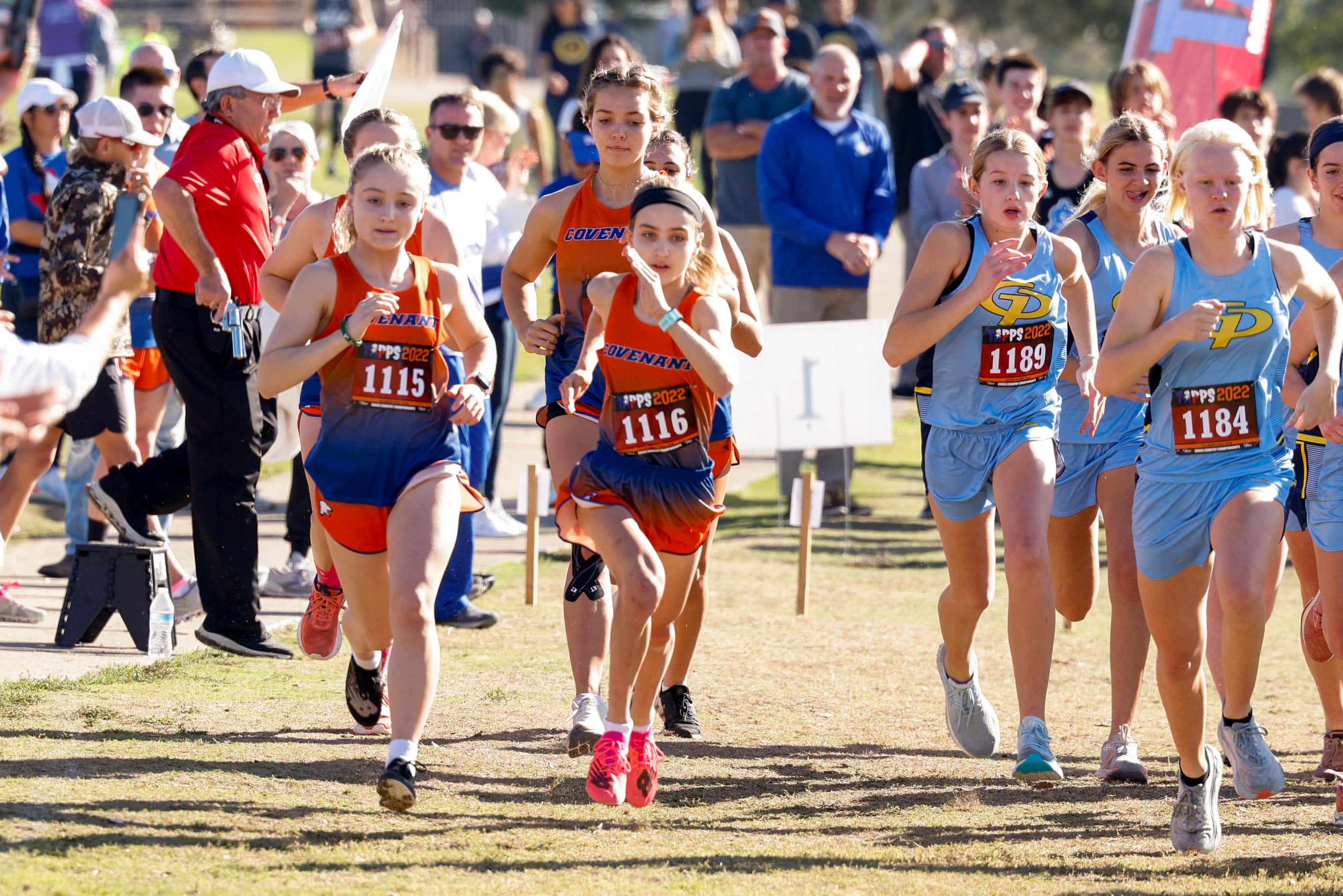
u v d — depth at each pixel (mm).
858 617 27797
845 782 18734
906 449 45438
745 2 133125
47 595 26594
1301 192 27766
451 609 25828
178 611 25391
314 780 17562
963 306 17922
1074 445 20359
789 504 38094
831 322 32344
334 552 17250
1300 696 23891
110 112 23703
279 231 26297
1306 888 15055
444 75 173000
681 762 19312
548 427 19500
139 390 28047
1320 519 18062
